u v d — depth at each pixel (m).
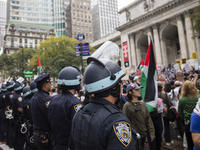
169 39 39.03
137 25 38.19
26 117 4.13
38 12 97.25
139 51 39.75
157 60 34.25
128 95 3.87
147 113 3.82
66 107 2.34
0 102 6.90
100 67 1.50
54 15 96.81
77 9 95.31
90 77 1.49
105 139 1.24
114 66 1.53
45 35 81.56
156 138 4.46
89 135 1.32
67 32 92.69
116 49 1.92
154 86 4.49
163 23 34.44
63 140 2.28
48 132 2.94
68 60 31.84
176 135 6.50
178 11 30.58
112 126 1.24
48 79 3.26
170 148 5.08
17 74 49.44
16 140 5.08
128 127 1.28
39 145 2.94
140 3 38.41
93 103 1.52
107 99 1.50
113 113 1.33
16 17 94.25
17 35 75.75
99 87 1.44
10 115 5.55
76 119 1.56
